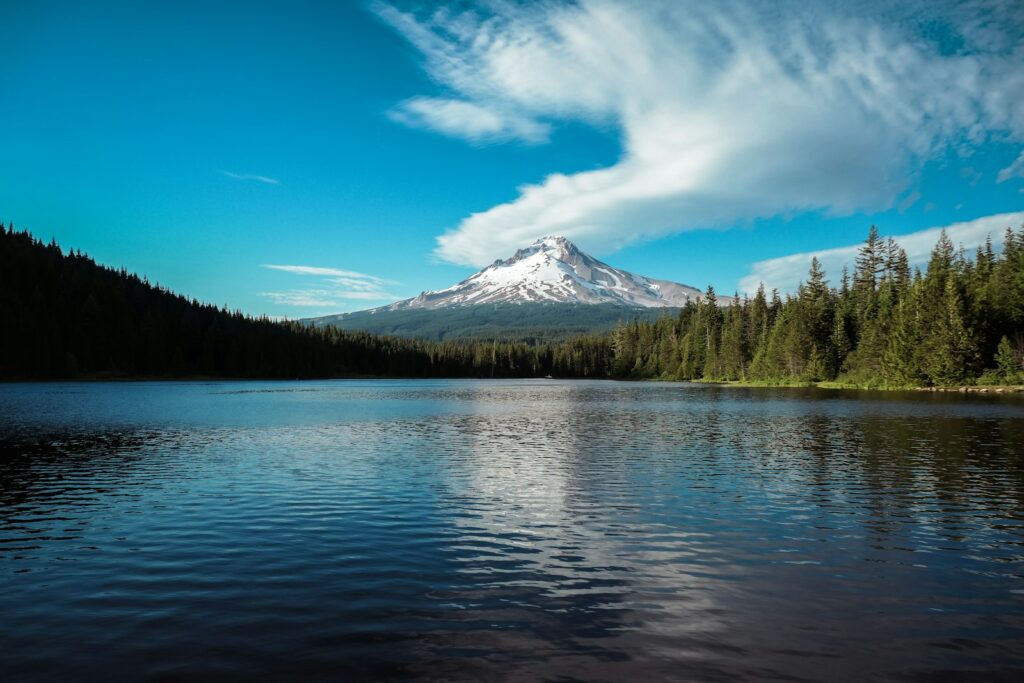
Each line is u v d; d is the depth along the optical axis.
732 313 170.75
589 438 39.72
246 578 13.55
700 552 15.44
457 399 91.88
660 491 22.78
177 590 12.84
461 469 27.80
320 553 15.35
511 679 9.22
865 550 15.62
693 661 9.80
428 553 15.31
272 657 9.89
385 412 64.06
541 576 13.66
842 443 36.16
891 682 9.21
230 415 59.34
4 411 62.47
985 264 113.44
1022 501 21.05
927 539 16.61
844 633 10.84
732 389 125.88
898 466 28.06
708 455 31.80
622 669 9.53
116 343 159.00
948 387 97.88
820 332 131.88
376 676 9.29
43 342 140.62
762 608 11.93
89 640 10.51
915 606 12.05
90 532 17.41
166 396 93.62
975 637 10.72
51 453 33.47
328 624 11.12
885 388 107.00
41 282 165.50
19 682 9.09
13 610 11.81
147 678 9.23
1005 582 13.41
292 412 63.81
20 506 20.67
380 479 25.30
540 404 77.81
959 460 29.67
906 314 106.50
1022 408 61.56
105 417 56.12
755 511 19.64
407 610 11.76
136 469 28.09
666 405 73.69
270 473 26.92
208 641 10.45
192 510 19.98
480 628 10.98
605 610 11.80
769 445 35.56
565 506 20.36
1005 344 94.19
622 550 15.59
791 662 9.80
